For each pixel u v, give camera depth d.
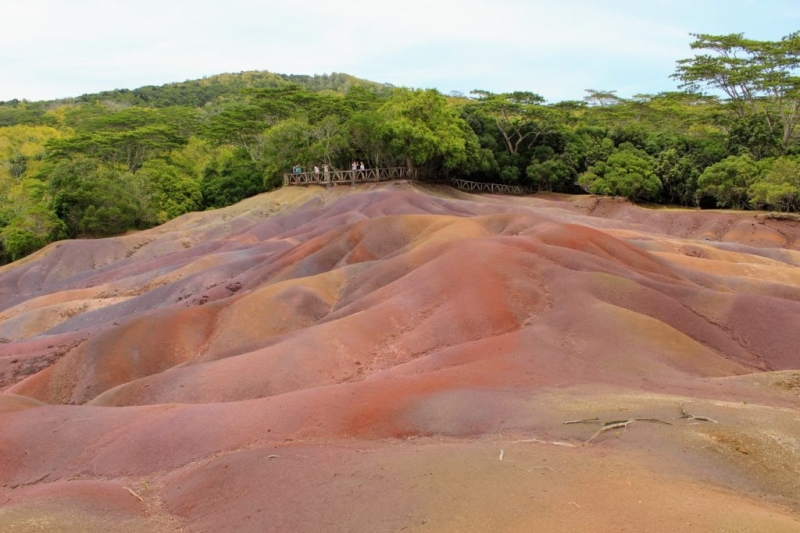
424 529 9.73
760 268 38.66
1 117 145.38
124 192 74.81
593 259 30.44
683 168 73.06
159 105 187.00
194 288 44.50
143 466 15.77
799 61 75.31
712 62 80.31
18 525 11.76
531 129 87.00
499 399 16.50
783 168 60.28
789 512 10.16
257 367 23.84
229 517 11.95
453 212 56.84
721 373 20.64
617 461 11.87
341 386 18.86
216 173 90.31
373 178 74.12
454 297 26.94
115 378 28.23
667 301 25.95
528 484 10.79
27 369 32.69
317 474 12.74
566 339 22.73
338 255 42.81
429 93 72.19
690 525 8.81
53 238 71.69
